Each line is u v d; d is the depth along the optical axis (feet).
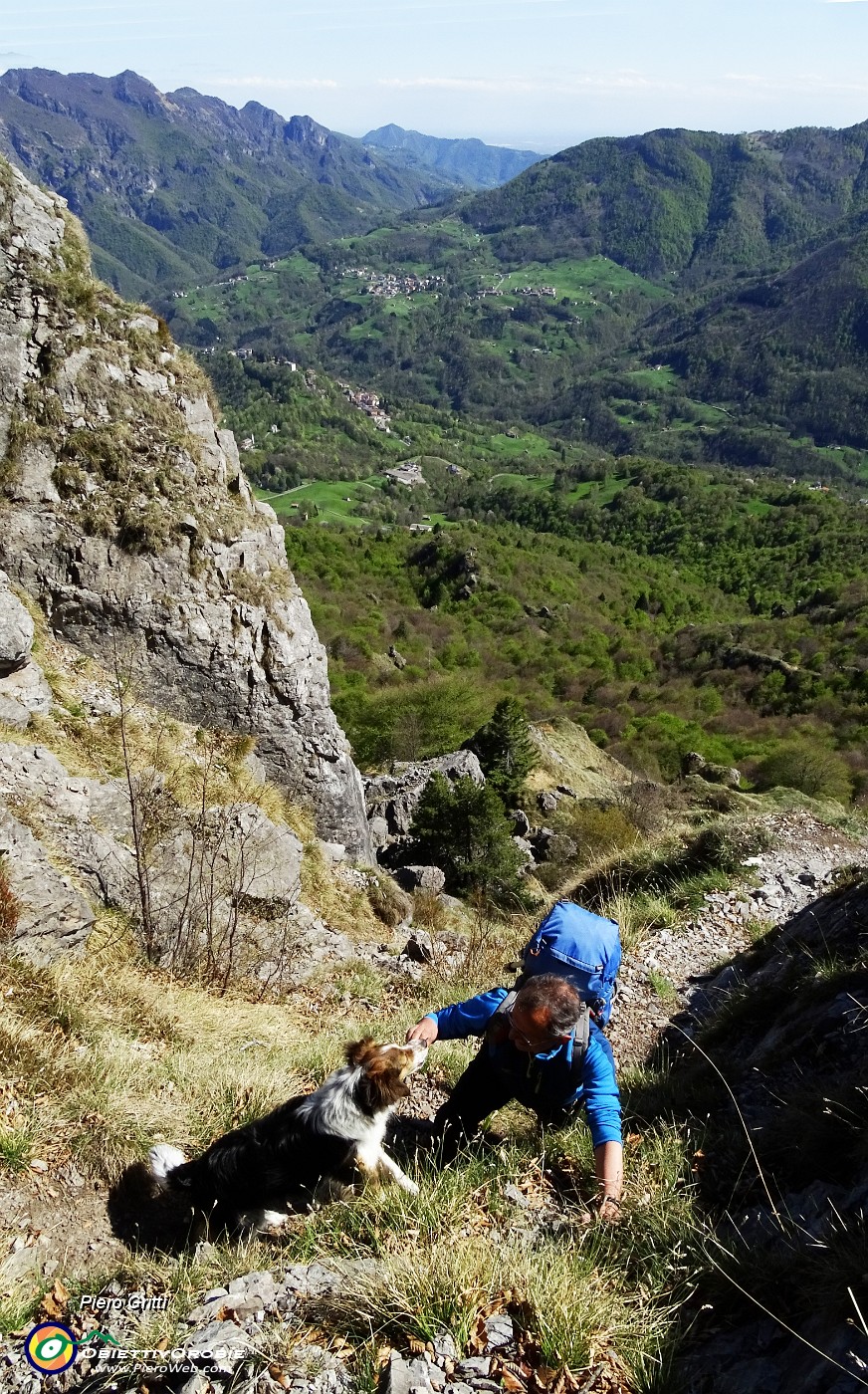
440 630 245.86
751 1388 7.78
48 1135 13.08
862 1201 9.63
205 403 38.60
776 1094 14.12
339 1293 9.18
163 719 33.96
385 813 62.95
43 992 16.92
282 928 28.73
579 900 36.09
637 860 36.70
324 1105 10.57
